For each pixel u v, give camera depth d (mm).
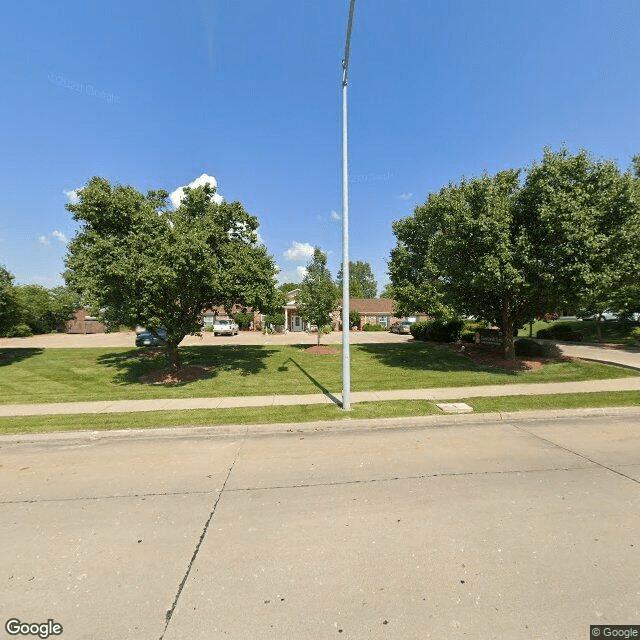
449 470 5254
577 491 4543
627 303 20719
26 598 2924
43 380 13773
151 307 11547
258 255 14078
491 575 3080
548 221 11320
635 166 21609
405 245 20891
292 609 2760
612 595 2834
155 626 2623
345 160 8641
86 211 11766
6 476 5375
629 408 8328
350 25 7891
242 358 17672
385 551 3439
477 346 19016
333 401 9500
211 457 6016
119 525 3992
